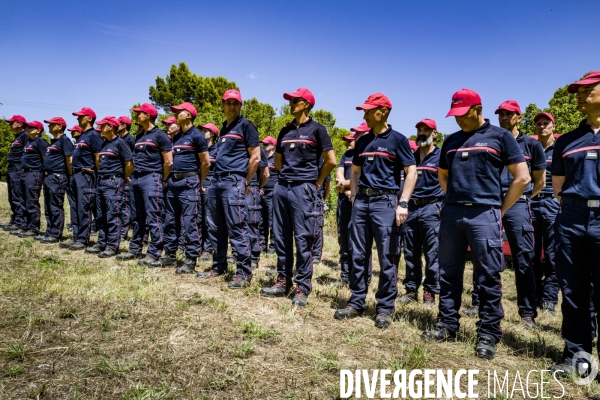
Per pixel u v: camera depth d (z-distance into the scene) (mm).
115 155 5918
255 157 4516
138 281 4352
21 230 7301
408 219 4867
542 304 4902
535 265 4934
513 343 3441
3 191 15422
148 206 5438
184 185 5109
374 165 3693
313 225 4043
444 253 3365
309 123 4121
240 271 4547
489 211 3137
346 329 3410
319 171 4141
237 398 2227
